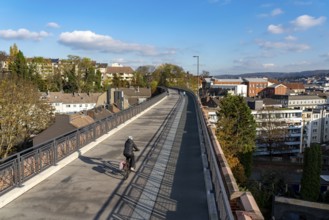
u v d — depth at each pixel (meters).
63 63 101.69
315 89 199.62
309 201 32.97
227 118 42.03
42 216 6.90
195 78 125.19
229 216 4.38
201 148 13.32
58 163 10.77
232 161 33.09
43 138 28.61
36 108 44.81
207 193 8.02
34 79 88.50
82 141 13.45
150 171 10.29
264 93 153.50
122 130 18.67
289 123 79.19
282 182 43.06
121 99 47.69
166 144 14.50
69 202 7.72
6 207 7.41
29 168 9.13
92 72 103.12
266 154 67.69
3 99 37.81
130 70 149.62
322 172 53.44
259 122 66.12
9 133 38.69
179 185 8.94
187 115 26.73
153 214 7.03
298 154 73.38
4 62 93.50
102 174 10.03
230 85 143.75
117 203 7.65
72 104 88.94
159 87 96.94
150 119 23.97
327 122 97.50
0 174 7.86
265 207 35.06
